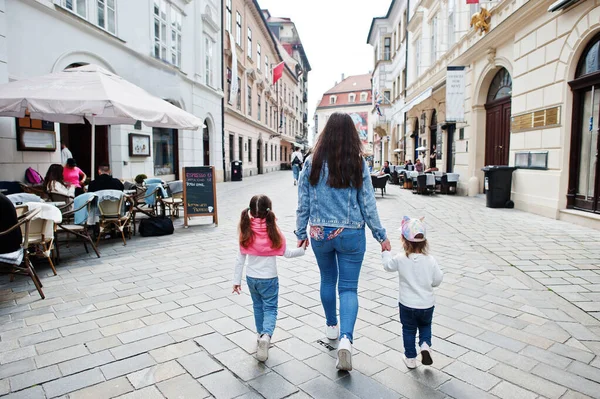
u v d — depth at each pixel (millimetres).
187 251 6277
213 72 20562
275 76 31938
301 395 2500
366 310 3900
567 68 8141
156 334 3346
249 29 29734
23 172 8398
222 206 11711
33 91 5957
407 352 2801
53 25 9109
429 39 19656
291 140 53469
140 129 13375
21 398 2455
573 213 8016
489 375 2732
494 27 11141
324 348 3123
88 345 3145
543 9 8875
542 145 9102
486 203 10867
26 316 3709
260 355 2842
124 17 12125
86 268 5309
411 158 25078
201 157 19016
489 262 5469
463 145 14375
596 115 7668
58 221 4789
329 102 84625
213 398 2467
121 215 6715
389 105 34688
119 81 7301
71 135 12367
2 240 3891
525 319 3645
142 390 2549
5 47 7738
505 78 11875
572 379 2680
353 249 2764
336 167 2705
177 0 15836
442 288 4473
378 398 2469
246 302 4086
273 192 16000
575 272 4953
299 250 3080
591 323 3549
